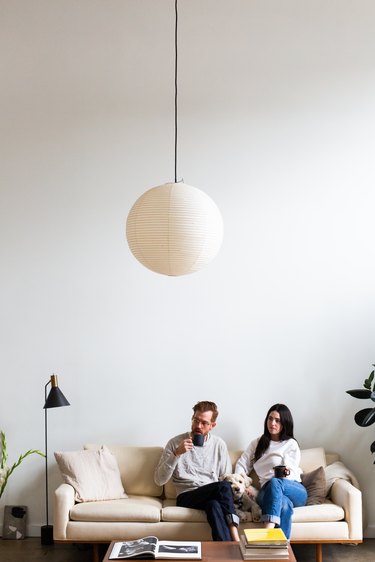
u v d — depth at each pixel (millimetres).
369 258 5977
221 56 6082
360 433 5914
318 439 5938
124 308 6016
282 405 5551
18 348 6023
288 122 6043
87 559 5324
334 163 6016
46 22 6137
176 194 4188
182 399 5961
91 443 5973
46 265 6047
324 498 5301
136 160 6062
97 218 6051
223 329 5980
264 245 6000
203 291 5992
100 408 5984
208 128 6055
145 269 6016
